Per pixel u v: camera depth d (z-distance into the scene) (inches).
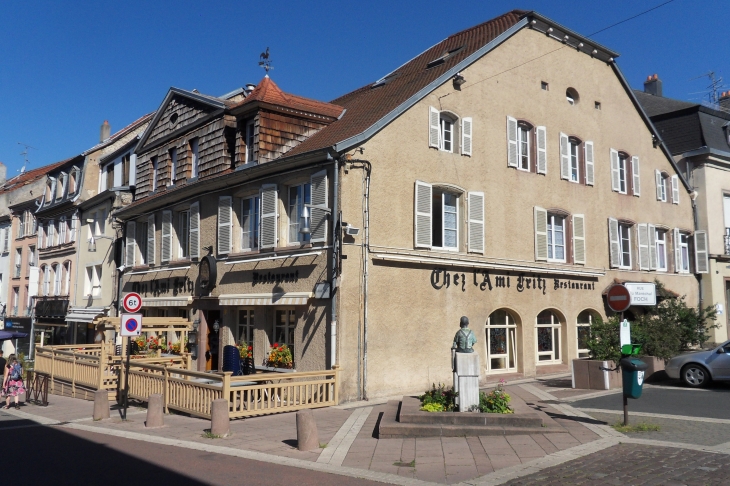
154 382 578.6
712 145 1010.1
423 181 636.7
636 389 413.1
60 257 1270.9
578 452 346.3
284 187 655.8
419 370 617.0
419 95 641.0
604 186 866.8
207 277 741.9
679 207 992.9
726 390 602.2
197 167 828.6
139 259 961.5
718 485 275.1
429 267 637.9
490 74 725.3
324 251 584.4
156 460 359.6
